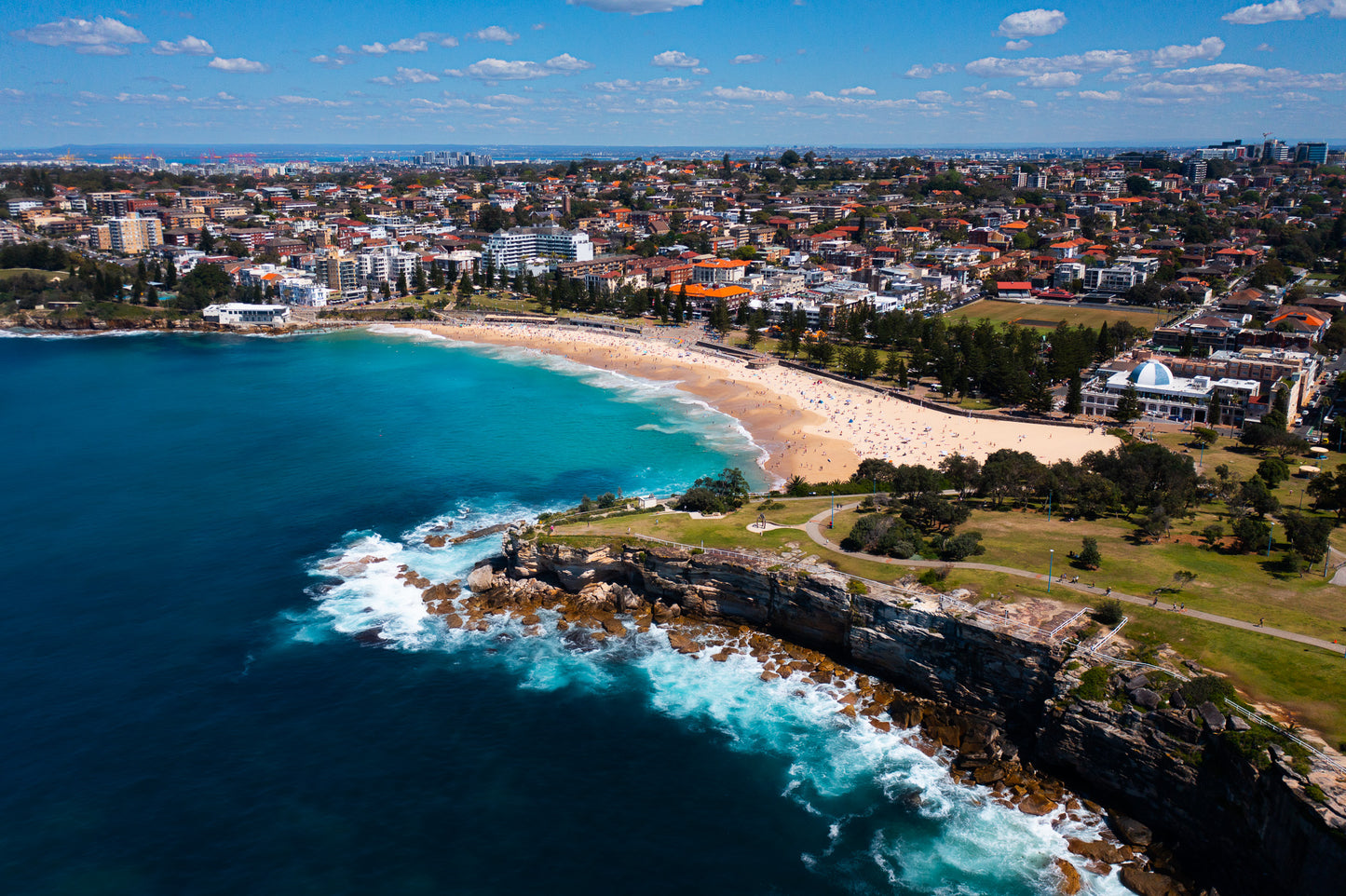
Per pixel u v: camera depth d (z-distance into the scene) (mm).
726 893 99188
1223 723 105375
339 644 150875
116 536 191000
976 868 103188
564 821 109938
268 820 109375
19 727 126375
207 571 175625
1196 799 106125
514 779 117312
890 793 115750
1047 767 120750
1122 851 105938
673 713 132375
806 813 111875
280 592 167750
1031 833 109062
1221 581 143875
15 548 184500
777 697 136750
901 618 137000
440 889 99062
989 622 130375
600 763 120875
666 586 162250
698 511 185375
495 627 157500
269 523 199750
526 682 140500
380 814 110625
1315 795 92375
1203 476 196500
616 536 171375
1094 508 178375
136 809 110812
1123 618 131250
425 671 143250
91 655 145500
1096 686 116500
